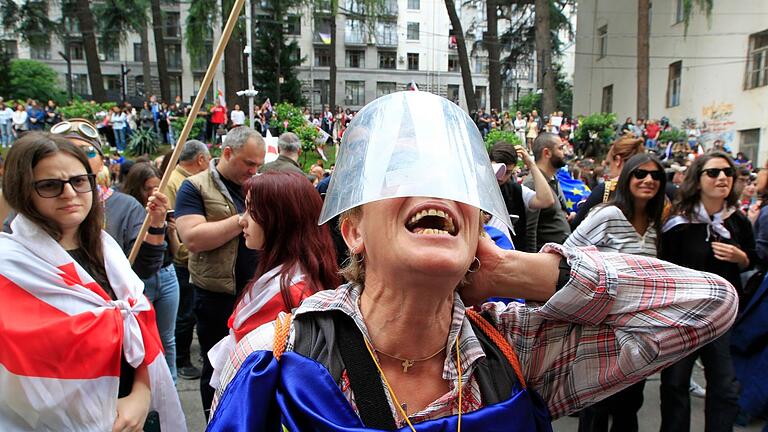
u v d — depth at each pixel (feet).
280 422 3.00
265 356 3.13
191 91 132.16
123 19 95.20
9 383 5.03
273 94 109.29
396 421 2.99
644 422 10.90
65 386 5.18
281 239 6.46
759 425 10.41
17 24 97.30
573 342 3.48
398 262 2.74
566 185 17.81
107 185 8.70
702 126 63.77
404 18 137.69
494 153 11.88
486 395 3.16
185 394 11.65
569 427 10.94
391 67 139.74
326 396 2.90
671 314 3.20
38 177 5.43
